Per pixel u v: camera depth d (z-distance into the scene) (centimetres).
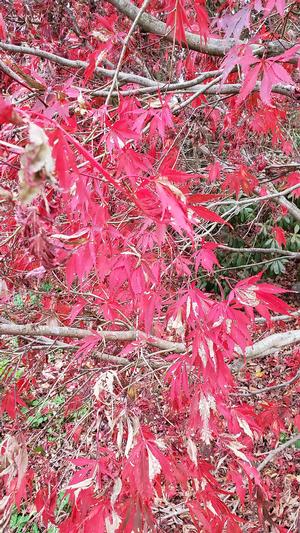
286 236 594
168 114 168
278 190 423
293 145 376
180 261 163
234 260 588
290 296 639
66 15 233
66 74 242
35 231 83
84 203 112
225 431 186
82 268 119
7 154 113
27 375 212
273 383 405
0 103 67
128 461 128
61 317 211
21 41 241
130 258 138
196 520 160
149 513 128
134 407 151
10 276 172
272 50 182
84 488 133
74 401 208
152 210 115
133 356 200
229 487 295
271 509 312
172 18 155
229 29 157
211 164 297
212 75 197
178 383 147
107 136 134
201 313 141
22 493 144
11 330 171
